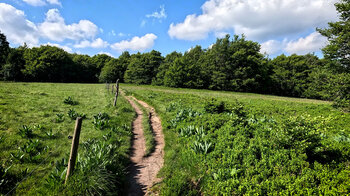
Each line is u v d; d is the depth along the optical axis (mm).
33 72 51938
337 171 4742
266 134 7418
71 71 63281
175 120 10297
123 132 8133
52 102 13227
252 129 8211
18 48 58969
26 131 6418
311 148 5582
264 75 55594
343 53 20734
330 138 8297
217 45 57250
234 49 54344
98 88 31172
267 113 15086
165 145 7469
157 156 6602
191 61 59656
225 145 6383
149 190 4547
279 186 4164
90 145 5930
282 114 14914
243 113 10789
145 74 69688
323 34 21844
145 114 12828
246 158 5441
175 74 56875
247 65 53781
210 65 60375
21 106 10773
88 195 3645
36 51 53906
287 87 54781
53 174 3934
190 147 6516
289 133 5801
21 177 4148
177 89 46156
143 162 6043
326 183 4215
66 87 28203
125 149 6523
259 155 5875
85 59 74188
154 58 70938
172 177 4953
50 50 56312
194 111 12508
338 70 21703
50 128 7609
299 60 55688
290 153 5484
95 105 13781
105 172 4293
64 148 5883
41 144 5992
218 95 34688
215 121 9008
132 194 4367
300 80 52656
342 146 6113
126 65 77250
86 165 4309
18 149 5430
